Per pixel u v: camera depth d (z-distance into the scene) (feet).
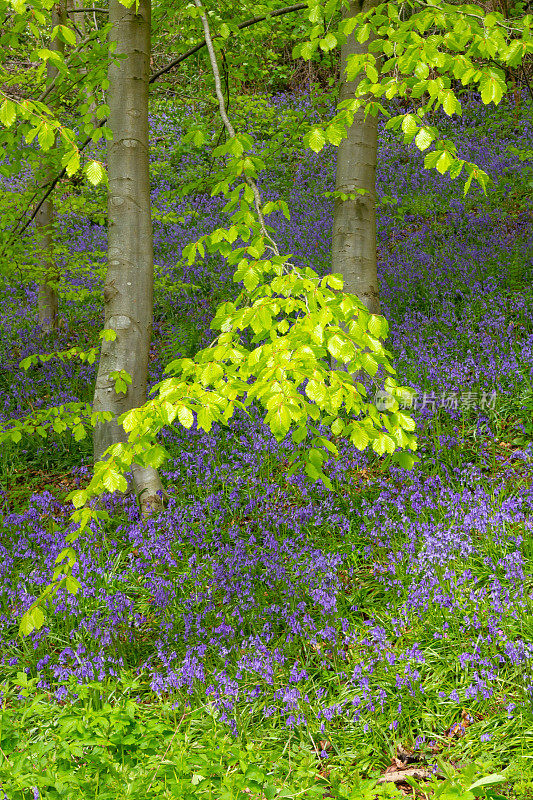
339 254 23.03
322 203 40.14
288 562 15.57
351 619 13.96
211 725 11.41
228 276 33.42
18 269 28.32
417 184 38.06
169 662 12.60
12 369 28.73
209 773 9.06
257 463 19.58
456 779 8.19
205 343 27.53
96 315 33.88
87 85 19.71
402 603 13.73
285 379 7.56
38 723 11.16
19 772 8.46
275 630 13.73
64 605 14.60
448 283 27.40
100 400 19.44
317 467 10.52
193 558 15.66
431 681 11.98
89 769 9.00
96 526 17.38
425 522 15.37
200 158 48.44
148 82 19.76
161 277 32.48
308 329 8.02
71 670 12.88
